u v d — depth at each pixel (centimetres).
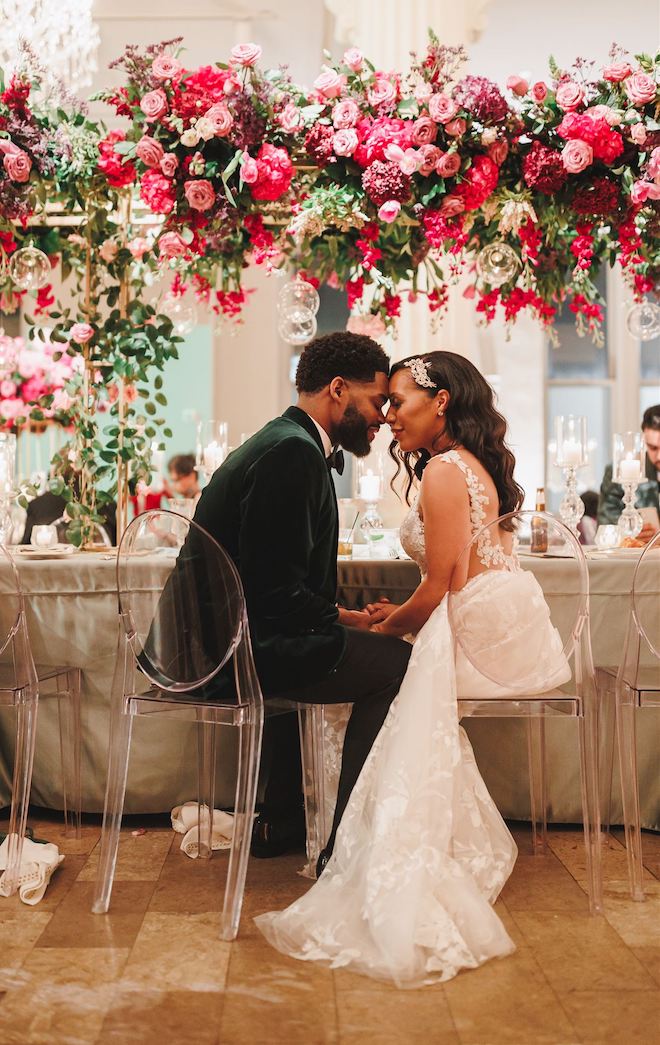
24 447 564
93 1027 177
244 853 217
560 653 246
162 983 194
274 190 298
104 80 719
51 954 207
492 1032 176
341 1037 174
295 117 299
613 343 877
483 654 234
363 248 316
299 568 233
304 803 269
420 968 199
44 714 300
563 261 351
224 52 718
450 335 461
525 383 861
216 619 219
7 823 299
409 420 258
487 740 296
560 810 293
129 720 232
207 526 243
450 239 327
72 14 382
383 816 220
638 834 240
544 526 242
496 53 744
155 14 655
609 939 216
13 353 372
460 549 243
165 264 324
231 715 224
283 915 216
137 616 226
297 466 233
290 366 866
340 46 708
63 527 407
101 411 350
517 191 314
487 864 237
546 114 304
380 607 273
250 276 842
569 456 337
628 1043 172
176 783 298
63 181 315
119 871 258
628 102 302
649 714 288
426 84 306
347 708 271
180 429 858
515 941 216
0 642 284
